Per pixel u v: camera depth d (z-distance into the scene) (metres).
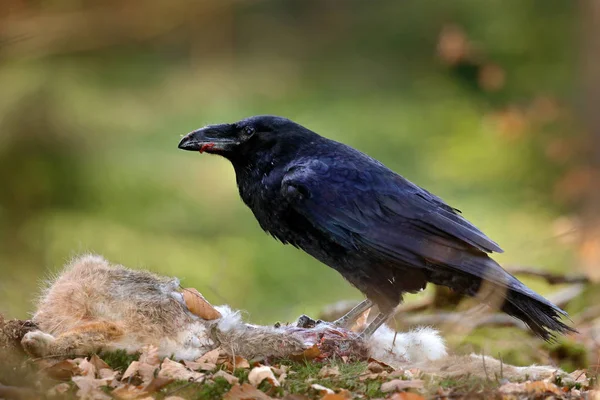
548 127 16.30
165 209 17.08
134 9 16.92
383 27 22.02
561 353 8.80
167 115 19.23
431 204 7.51
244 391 5.56
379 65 21.55
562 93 17.50
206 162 18.17
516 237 15.65
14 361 5.70
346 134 19.20
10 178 17.33
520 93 18.83
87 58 19.33
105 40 17.14
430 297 9.57
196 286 15.02
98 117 18.44
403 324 9.12
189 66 20.31
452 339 8.93
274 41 21.64
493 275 7.06
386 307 7.46
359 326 7.53
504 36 19.47
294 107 20.42
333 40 22.11
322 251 7.67
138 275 6.29
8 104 17.91
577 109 16.11
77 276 6.25
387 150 18.66
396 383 5.81
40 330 6.13
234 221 16.84
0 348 5.73
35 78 18.33
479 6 20.50
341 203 7.45
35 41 16.53
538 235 15.38
